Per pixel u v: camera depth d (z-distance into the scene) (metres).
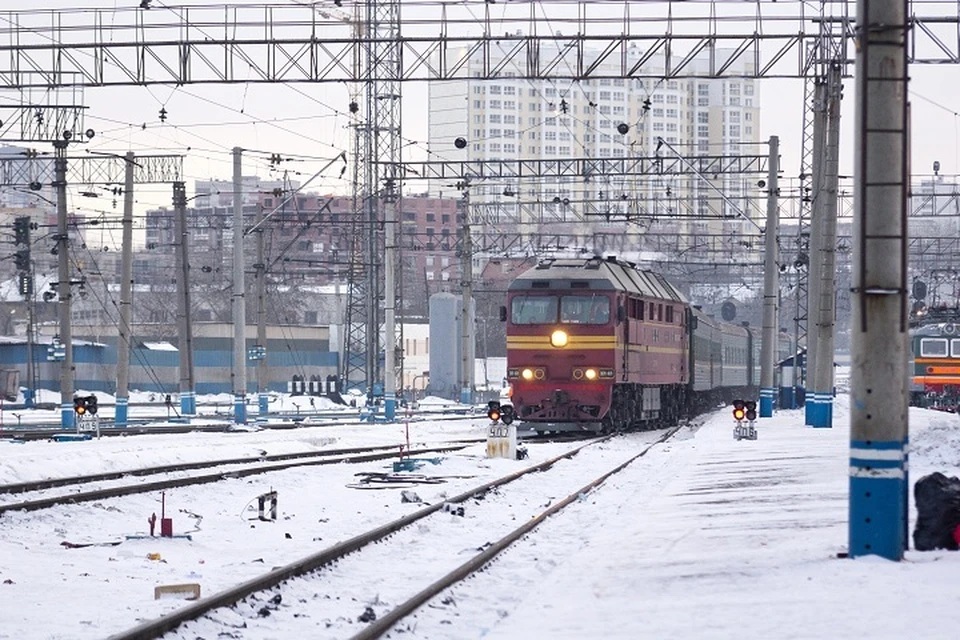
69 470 71.50
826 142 108.12
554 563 40.91
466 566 37.56
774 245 131.00
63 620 31.59
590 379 110.94
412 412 173.25
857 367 35.12
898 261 35.03
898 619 27.25
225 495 63.59
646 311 124.44
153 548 45.47
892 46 35.09
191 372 152.62
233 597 32.03
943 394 159.38
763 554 37.97
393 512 57.59
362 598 34.88
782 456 80.69
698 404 167.62
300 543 47.12
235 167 132.50
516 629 28.83
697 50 100.12
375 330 170.62
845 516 46.34
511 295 113.19
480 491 62.84
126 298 136.62
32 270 190.62
